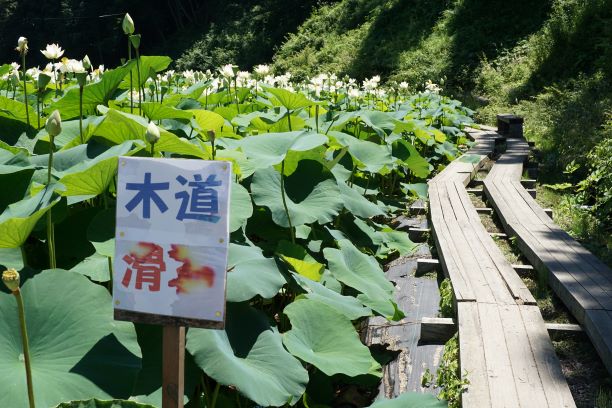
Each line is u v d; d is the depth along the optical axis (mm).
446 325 3209
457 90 17250
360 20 24500
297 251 3068
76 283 2061
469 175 6980
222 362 2096
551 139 9367
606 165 5832
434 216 5109
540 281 3943
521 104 13516
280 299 3297
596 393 2730
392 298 3404
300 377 2275
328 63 23016
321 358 2467
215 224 1647
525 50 16875
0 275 2035
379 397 2750
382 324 3428
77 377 1829
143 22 38625
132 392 2004
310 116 5535
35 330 1928
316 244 3576
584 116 9750
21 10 42469
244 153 3359
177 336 1680
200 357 2109
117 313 1704
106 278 2439
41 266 2717
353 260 3508
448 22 20188
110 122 2906
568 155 8141
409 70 19016
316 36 25578
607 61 12844
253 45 30109
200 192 1658
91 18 39250
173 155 3326
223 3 34750
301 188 3434
